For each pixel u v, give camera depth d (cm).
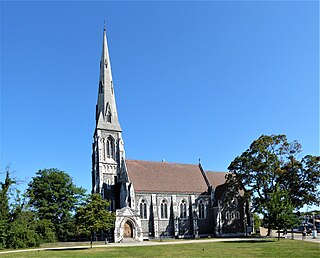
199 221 9381
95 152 9706
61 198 8656
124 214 8169
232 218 9650
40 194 8462
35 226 7175
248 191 8344
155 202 8912
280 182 8150
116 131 9875
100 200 6328
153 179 9319
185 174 10006
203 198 9606
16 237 6500
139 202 8756
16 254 4841
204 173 10231
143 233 8612
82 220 6159
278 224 6247
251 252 4319
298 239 6812
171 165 10106
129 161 9612
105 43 10694
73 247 6303
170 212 9112
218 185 10175
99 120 9800
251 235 9294
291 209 6438
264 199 7969
